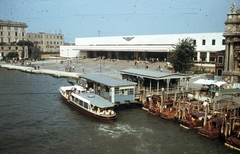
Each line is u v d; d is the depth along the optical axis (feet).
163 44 353.72
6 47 468.75
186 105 138.31
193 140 109.19
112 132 116.37
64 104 163.43
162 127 123.95
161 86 175.42
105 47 426.51
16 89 209.56
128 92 154.51
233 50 187.62
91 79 172.55
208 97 151.94
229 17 182.80
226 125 108.68
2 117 135.23
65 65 361.10
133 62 362.94
